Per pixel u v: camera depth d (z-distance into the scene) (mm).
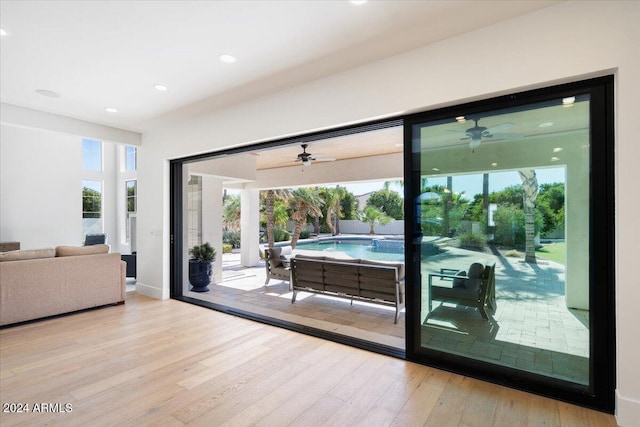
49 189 7773
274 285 6375
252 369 2631
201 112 4180
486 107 2467
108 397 2217
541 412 2066
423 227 2771
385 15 2209
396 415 2033
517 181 2391
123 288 4531
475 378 2510
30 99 3730
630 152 1914
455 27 2365
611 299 2064
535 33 2186
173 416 2012
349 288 4492
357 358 2850
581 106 2158
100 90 3467
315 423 1957
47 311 3809
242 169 6918
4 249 6816
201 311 4207
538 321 2326
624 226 1929
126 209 9016
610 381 2062
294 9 2137
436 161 2703
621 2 1946
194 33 2418
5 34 2404
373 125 3049
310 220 17656
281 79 3209
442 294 2695
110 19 2234
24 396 2223
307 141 3576
